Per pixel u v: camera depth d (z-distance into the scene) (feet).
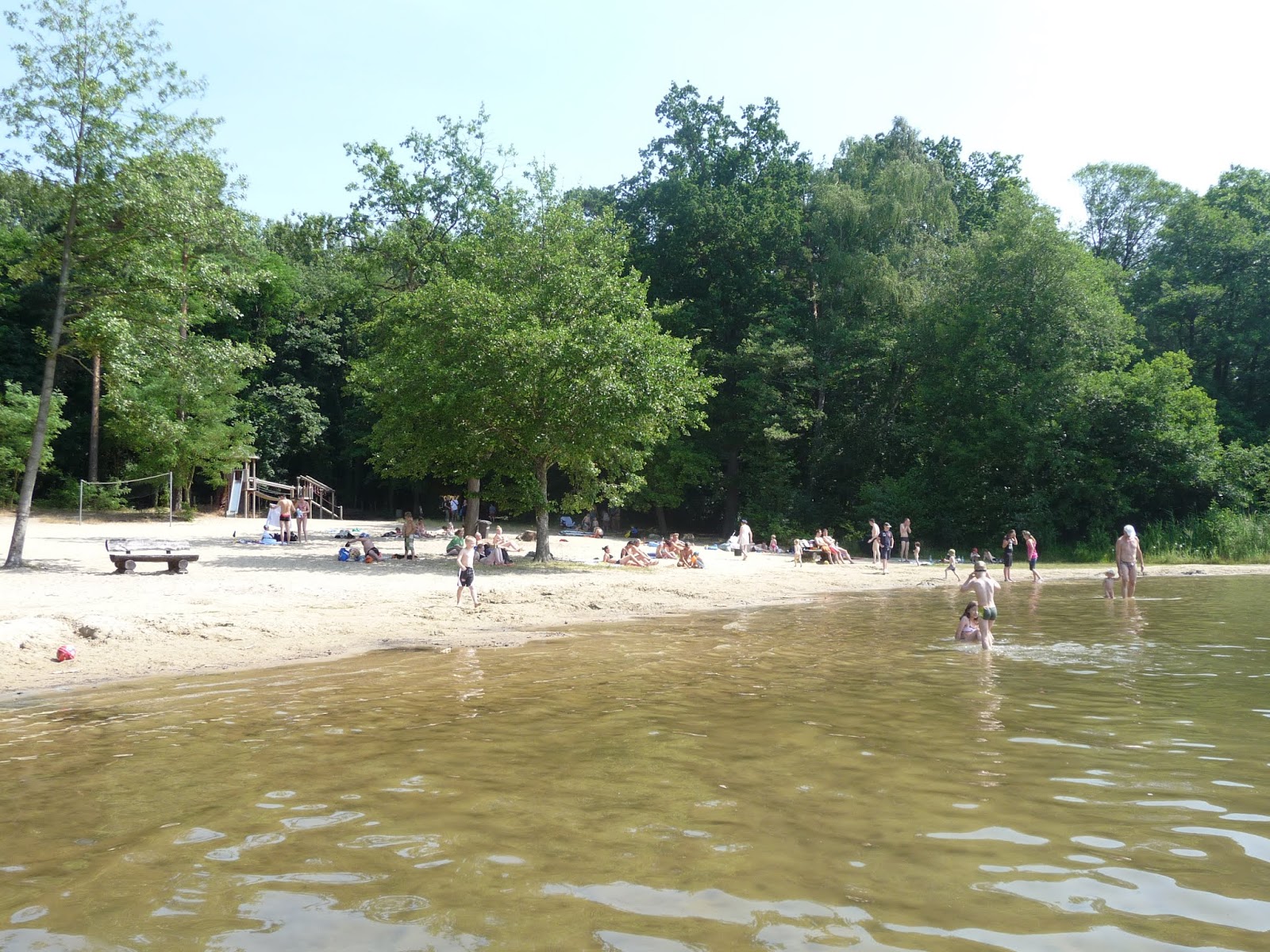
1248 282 160.56
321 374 199.31
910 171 156.46
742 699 34.27
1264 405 165.89
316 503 184.65
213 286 85.71
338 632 50.31
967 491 142.92
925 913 15.08
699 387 96.22
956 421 148.05
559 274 96.58
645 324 93.66
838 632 54.95
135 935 14.29
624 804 21.24
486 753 26.00
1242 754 26.04
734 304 168.45
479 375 86.69
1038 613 66.85
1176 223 172.04
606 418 86.28
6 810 20.72
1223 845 18.54
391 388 93.97
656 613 64.34
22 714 30.94
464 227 120.78
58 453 166.71
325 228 124.16
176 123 80.23
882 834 19.16
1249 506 133.59
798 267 176.14
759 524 154.61
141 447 151.53
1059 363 139.33
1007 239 146.00
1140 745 27.09
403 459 101.45
